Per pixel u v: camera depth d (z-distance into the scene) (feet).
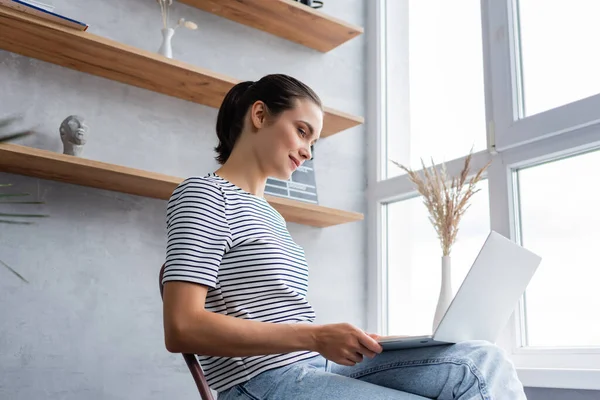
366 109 9.75
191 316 3.57
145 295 7.22
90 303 6.86
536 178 7.29
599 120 6.56
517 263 4.00
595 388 5.98
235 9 8.40
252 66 8.69
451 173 8.23
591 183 6.71
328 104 9.37
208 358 4.13
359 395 3.50
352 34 8.91
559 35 7.31
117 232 7.20
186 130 7.95
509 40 7.75
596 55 6.88
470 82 8.35
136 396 6.95
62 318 6.68
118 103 7.52
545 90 7.36
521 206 7.38
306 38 9.09
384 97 9.64
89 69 7.28
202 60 8.27
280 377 3.82
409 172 7.69
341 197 9.14
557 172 7.07
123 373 6.91
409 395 3.52
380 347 3.56
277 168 4.64
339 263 8.91
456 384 3.48
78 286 6.83
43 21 6.33
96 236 7.06
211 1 8.24
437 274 8.23
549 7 7.48
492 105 7.82
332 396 3.56
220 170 4.68
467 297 3.64
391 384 3.79
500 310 4.09
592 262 6.54
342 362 3.60
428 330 8.20
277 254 4.15
